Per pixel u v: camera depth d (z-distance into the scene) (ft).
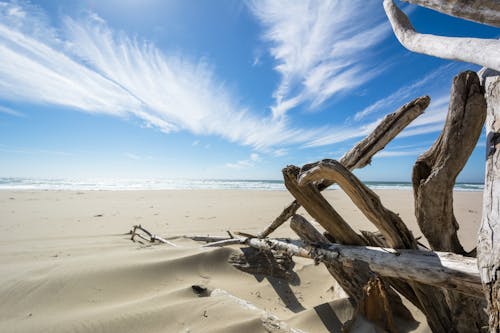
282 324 7.77
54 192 55.26
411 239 6.95
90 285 10.00
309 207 8.28
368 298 7.79
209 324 7.79
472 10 4.16
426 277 5.77
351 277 9.32
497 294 3.47
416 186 6.84
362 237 8.98
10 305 8.39
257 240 14.17
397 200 52.75
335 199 54.24
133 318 7.91
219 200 48.96
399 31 6.84
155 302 9.14
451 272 5.35
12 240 16.80
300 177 7.09
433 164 6.59
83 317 7.87
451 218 6.72
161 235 20.24
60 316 7.99
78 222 24.18
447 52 4.98
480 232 4.12
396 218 6.64
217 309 8.54
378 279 7.87
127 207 36.17
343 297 10.12
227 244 16.10
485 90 5.69
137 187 92.89
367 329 7.30
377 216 6.45
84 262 11.71
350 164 8.84
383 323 7.64
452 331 6.74
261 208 37.93
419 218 6.88
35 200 39.91
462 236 22.21
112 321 7.71
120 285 10.41
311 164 6.91
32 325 7.42
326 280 13.51
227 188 96.63
